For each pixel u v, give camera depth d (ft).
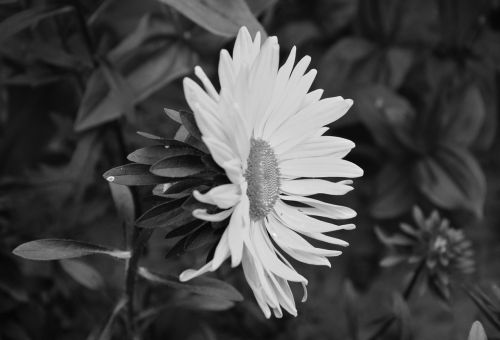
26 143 1.75
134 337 1.24
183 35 1.46
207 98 0.96
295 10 1.78
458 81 1.72
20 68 1.53
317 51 1.80
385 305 1.65
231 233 0.95
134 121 1.38
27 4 1.42
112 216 1.63
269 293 0.99
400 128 1.64
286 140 1.07
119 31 1.61
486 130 1.77
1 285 1.40
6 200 1.46
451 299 1.42
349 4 1.78
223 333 1.63
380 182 1.66
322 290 1.70
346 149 1.07
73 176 1.46
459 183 1.60
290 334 1.63
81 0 1.42
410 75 1.86
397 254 1.37
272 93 1.04
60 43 1.45
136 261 1.11
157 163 0.97
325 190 1.08
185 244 1.00
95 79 1.38
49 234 1.52
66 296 1.51
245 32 1.02
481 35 1.80
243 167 1.00
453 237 1.33
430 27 1.79
